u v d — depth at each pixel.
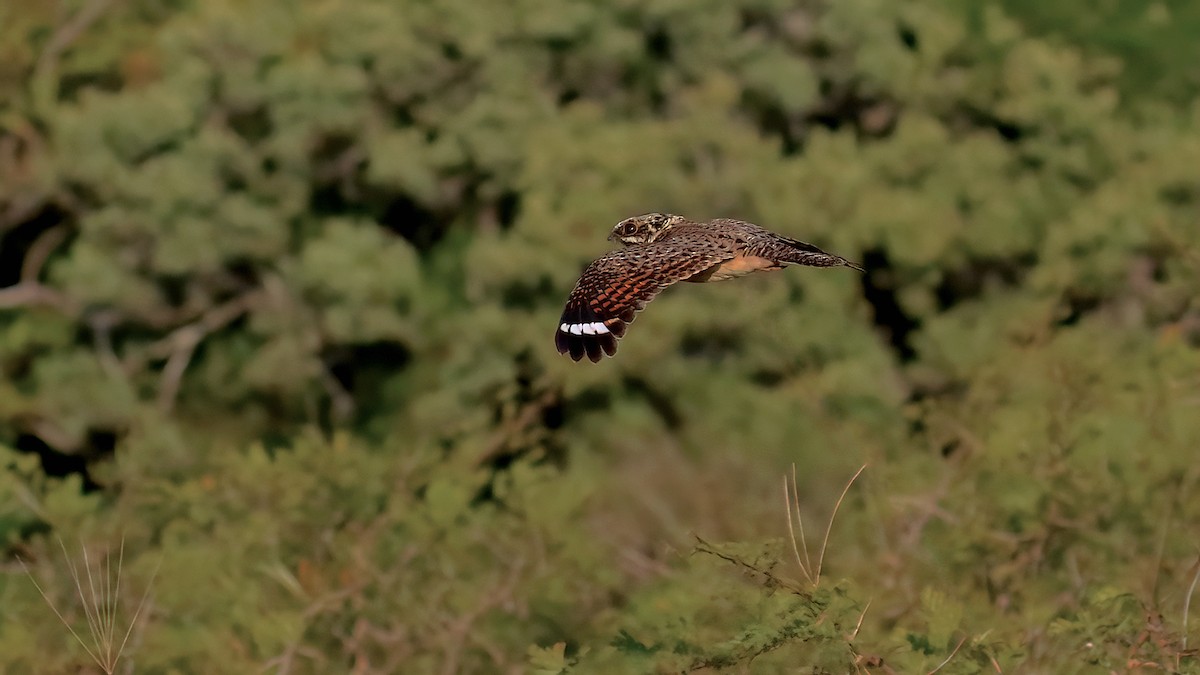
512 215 36.06
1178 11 36.78
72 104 35.66
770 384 32.56
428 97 34.50
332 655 20.19
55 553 22.39
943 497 20.77
